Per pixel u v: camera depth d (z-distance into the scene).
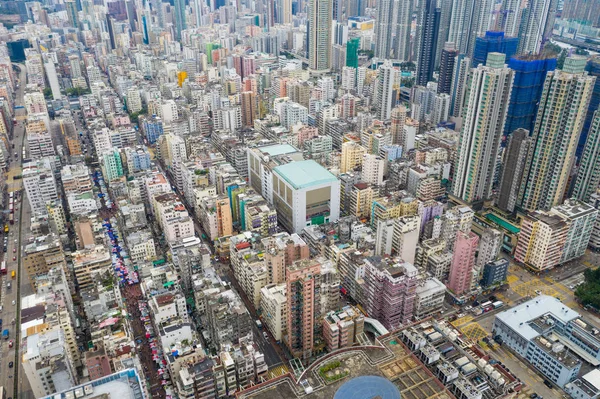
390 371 199.00
